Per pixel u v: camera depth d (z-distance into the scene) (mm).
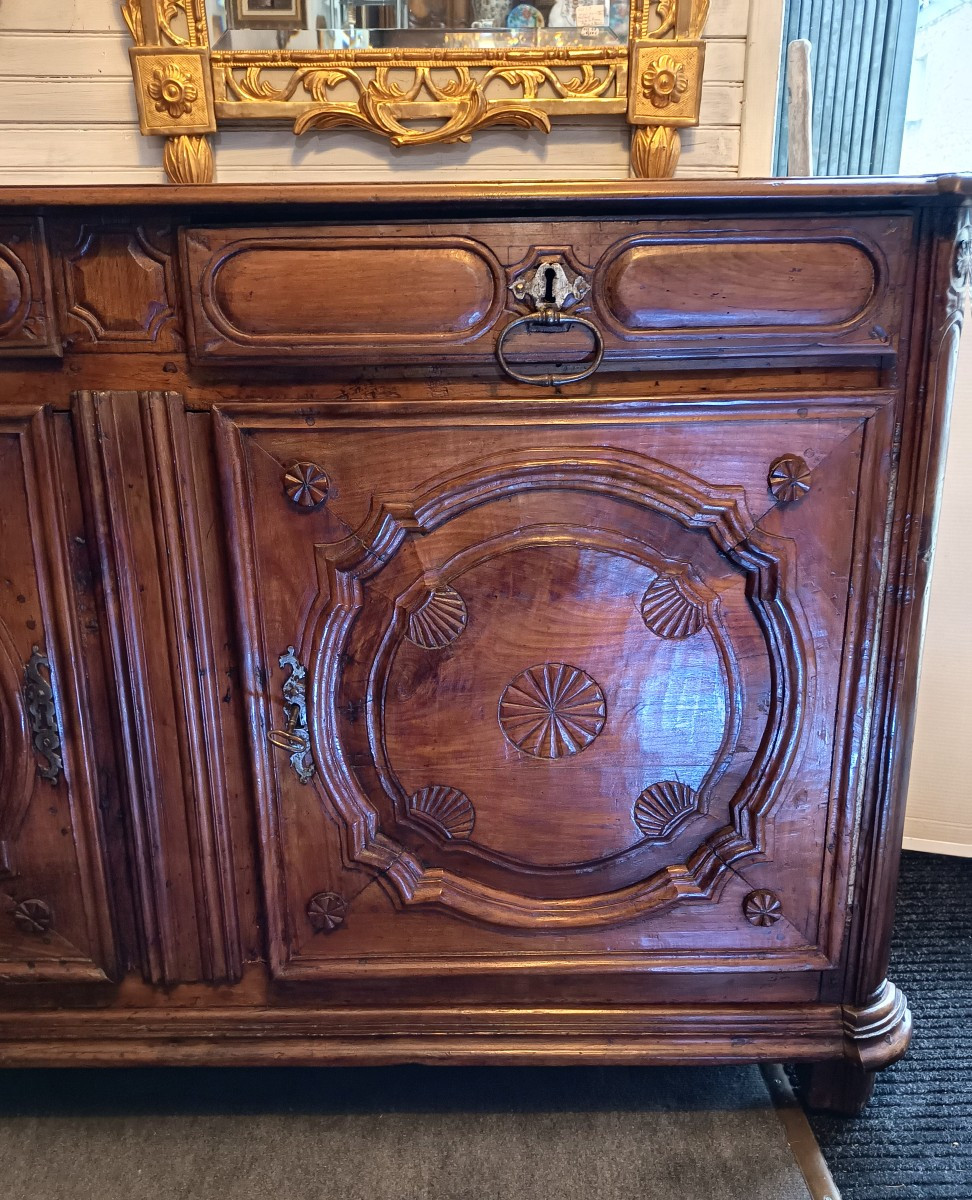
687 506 758
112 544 763
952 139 1494
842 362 748
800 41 924
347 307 714
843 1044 861
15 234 707
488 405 735
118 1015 864
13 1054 855
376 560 766
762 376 751
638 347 727
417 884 833
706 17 929
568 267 712
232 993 866
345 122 951
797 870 840
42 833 821
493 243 707
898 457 762
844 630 790
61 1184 846
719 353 732
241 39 928
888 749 810
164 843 823
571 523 771
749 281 715
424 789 822
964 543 1299
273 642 784
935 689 1378
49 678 788
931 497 763
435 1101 945
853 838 834
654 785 827
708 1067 994
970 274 783
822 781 821
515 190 674
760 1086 964
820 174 1559
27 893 834
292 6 921
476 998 867
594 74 939
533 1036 858
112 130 968
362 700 801
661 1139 890
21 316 720
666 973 855
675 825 837
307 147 974
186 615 775
